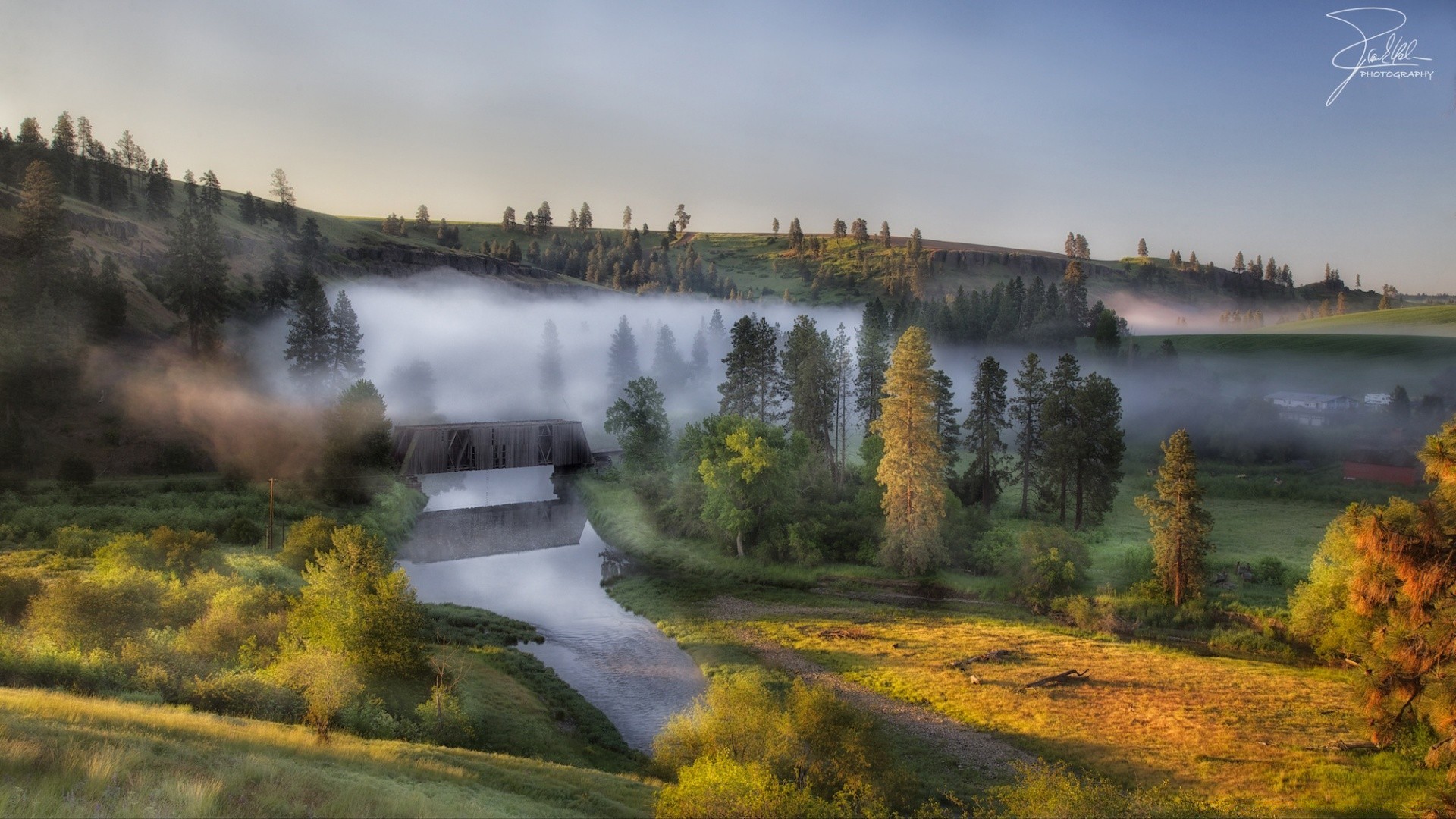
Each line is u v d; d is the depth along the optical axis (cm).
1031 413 9594
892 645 5853
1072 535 7812
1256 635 5766
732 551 8450
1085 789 2991
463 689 4584
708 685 5216
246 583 5300
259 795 1898
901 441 7488
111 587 4384
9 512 7444
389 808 2089
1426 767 3794
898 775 3519
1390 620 3303
